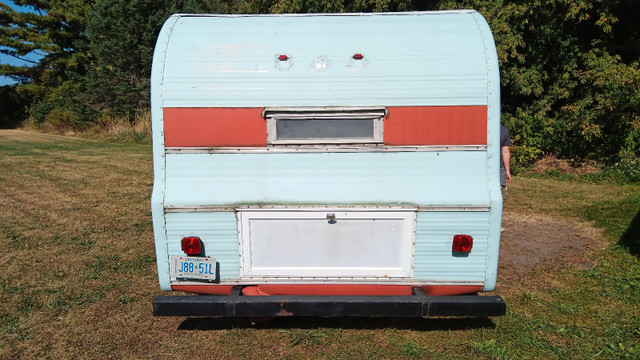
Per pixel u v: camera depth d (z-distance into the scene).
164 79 3.48
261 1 14.18
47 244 6.06
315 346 3.68
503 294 4.63
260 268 3.58
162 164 3.52
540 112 11.83
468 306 3.43
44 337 3.83
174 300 3.50
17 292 4.63
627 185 9.78
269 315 3.48
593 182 10.20
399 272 3.55
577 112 11.22
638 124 10.39
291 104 3.47
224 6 25.06
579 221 7.18
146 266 5.35
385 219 3.49
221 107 3.47
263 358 3.54
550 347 3.65
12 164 12.92
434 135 3.47
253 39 3.62
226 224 3.52
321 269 3.56
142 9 24.69
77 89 29.19
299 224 3.51
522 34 11.95
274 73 3.48
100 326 4.01
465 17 3.78
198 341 3.77
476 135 3.47
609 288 4.74
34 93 33.12
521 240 6.32
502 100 13.31
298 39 3.61
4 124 35.41
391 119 3.46
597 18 11.68
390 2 12.46
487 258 3.54
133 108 23.34
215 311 3.49
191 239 3.51
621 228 6.70
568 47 11.80
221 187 3.50
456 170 3.50
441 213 3.47
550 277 5.05
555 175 11.00
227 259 3.57
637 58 12.08
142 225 6.95
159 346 3.71
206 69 3.50
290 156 3.49
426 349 3.63
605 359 3.50
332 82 3.46
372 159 3.49
